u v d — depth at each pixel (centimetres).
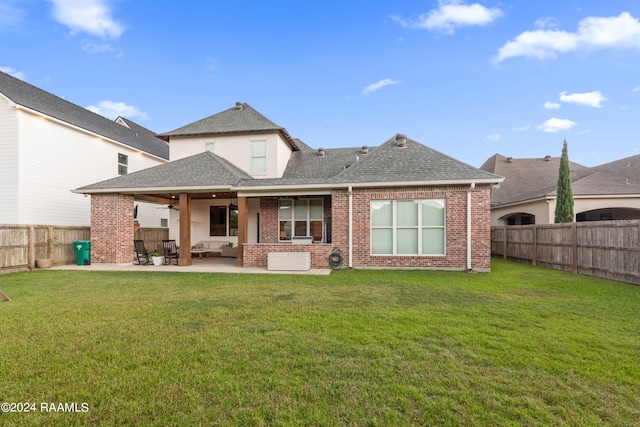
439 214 1112
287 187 1159
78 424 250
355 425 250
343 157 1717
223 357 368
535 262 1252
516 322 497
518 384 310
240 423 252
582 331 456
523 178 2295
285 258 1103
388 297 672
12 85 1464
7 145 1328
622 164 2122
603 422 256
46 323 491
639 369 340
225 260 1497
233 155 1573
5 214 1327
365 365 348
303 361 357
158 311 561
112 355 374
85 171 1652
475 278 921
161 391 296
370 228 1142
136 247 1334
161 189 1227
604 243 920
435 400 282
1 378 321
